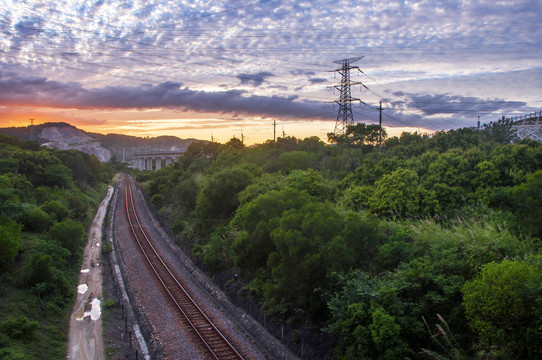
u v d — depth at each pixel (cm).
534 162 2031
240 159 4794
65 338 1670
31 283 1977
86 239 3519
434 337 1112
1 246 1980
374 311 1183
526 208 1467
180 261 3027
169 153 13475
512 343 938
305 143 4938
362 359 1152
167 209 4831
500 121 3519
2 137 6172
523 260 1205
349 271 1432
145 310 1981
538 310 899
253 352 1560
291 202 2008
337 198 2538
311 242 1519
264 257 1988
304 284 1542
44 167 4944
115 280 2516
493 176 2003
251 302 1961
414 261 1359
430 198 1988
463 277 1234
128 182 10631
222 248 2578
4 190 3058
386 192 2119
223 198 3162
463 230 1541
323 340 1430
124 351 1580
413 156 2895
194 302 2094
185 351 1554
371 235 1533
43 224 2953
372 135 4597
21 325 1527
